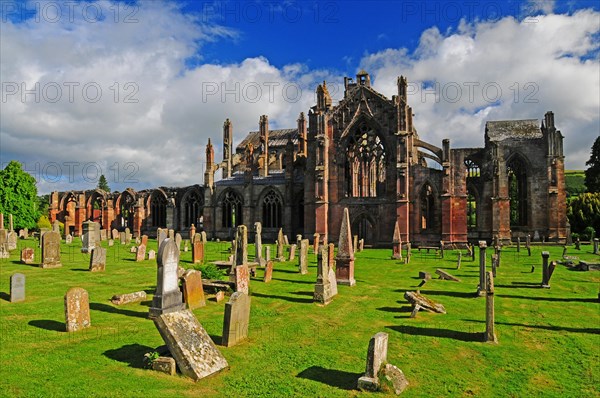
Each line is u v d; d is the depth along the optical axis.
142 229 83.00
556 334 16.48
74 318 15.42
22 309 18.41
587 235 67.56
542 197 65.31
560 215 63.97
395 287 26.36
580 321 18.47
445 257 45.31
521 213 67.19
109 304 19.66
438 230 60.56
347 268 26.86
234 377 11.73
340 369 12.57
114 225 86.00
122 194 86.44
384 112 62.56
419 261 41.41
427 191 66.31
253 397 10.55
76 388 10.57
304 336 15.74
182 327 12.36
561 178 64.44
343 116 64.50
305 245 32.00
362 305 21.14
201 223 83.88
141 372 11.70
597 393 11.46
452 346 14.89
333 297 22.88
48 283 24.94
